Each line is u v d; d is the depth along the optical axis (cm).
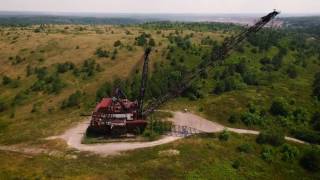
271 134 8656
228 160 7431
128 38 19650
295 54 18612
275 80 14238
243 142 8412
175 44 17538
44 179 5841
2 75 16600
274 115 10694
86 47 18500
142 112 8969
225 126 9744
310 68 17188
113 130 8369
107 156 7350
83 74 15238
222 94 12144
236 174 7000
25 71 16600
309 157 7988
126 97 10725
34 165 6512
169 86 12200
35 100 13712
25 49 19012
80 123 9400
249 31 8900
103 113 8469
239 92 12219
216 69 14125
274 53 17638
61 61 17038
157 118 9631
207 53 15575
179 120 9762
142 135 8444
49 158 7081
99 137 8369
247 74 13875
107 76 14650
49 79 15062
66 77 15200
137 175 6338
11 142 8394
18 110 13100
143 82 8881
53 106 12812
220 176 6781
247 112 10475
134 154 7438
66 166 6588
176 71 13212
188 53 15650
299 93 12794
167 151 7412
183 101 11444
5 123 11638
